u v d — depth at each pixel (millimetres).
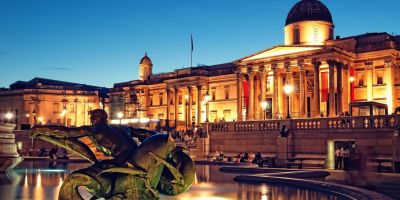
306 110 73312
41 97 116375
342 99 71062
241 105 82000
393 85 71188
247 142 45062
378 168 32750
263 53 79625
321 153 39594
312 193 14781
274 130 43156
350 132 38000
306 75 79875
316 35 83500
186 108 99875
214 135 47781
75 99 120000
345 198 13508
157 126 91750
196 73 96688
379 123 36500
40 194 14141
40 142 71125
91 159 10023
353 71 74875
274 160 39062
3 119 121125
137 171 9727
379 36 75125
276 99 76750
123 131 10594
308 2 85625
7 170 23516
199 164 35281
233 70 92875
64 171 26109
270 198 13414
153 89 109688
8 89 128375
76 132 9961
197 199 12953
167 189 10305
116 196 9789
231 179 20141
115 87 119938
